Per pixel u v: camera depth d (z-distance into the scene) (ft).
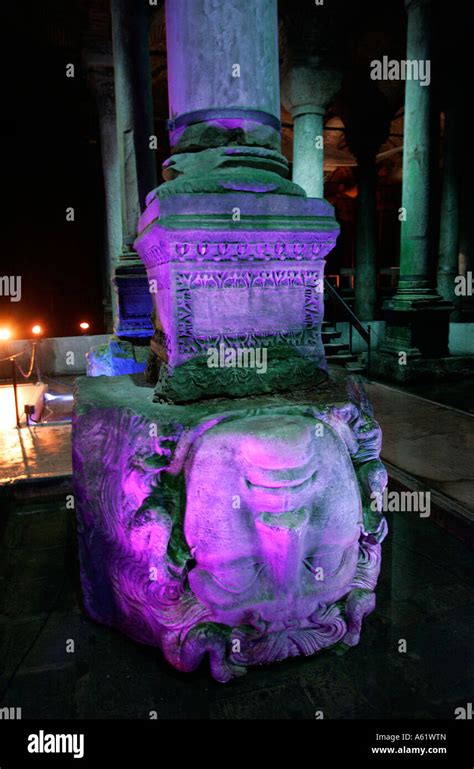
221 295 9.97
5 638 9.55
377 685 8.27
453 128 42.14
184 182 9.45
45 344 34.83
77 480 9.72
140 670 8.73
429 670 8.57
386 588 10.96
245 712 7.80
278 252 10.00
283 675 8.57
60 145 52.54
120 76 22.25
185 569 8.53
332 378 11.17
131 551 8.90
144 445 8.45
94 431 9.48
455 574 11.46
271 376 10.21
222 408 8.98
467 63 40.40
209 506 8.14
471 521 12.69
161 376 10.26
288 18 32.63
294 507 8.09
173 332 9.76
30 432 21.01
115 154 35.09
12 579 11.51
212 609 8.41
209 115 10.47
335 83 34.40
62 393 29.35
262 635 8.60
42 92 48.57
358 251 45.91
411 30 29.99
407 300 32.04
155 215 9.55
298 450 7.94
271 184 9.87
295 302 10.52
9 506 14.92
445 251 43.93
